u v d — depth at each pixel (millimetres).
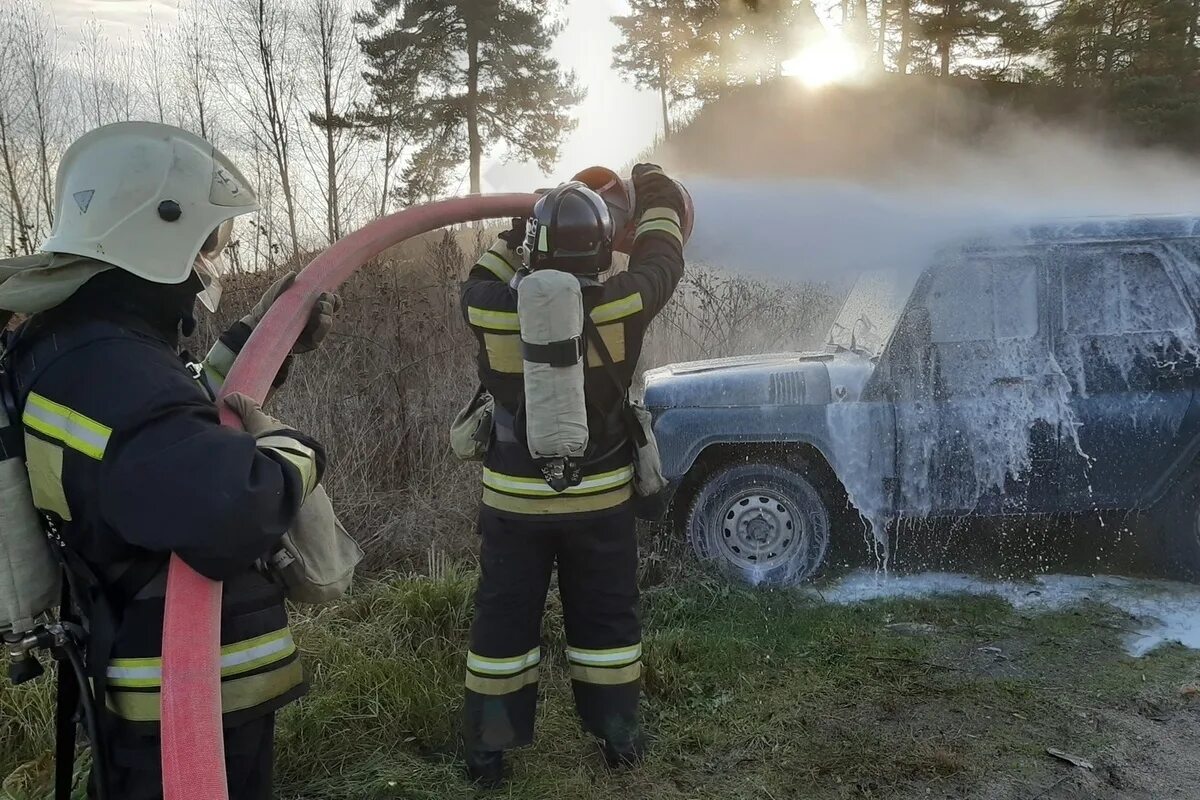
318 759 2715
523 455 2406
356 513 4707
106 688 1523
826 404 3990
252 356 1769
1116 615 3711
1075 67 27766
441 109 28109
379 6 27359
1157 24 26719
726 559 4125
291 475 1472
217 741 1342
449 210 2391
